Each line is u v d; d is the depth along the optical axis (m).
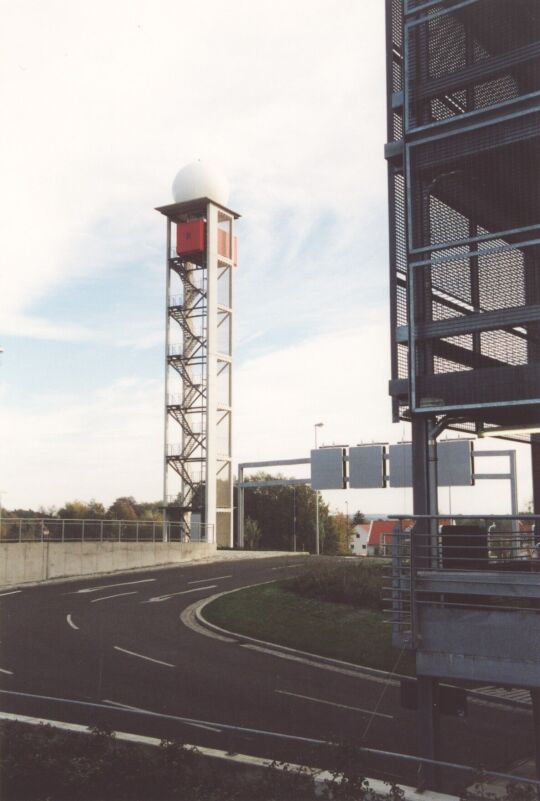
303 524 97.94
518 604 14.21
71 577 38.47
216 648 22.56
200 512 56.66
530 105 12.72
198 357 58.81
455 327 13.20
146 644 22.83
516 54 13.00
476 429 14.56
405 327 13.95
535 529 15.98
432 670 11.70
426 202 13.80
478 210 13.55
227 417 60.16
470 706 17.09
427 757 11.70
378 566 32.50
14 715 13.91
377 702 16.95
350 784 9.84
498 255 13.15
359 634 23.44
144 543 44.16
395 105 14.55
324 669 20.30
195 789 9.88
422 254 13.74
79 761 10.66
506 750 13.86
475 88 13.60
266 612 26.83
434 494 13.45
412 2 14.30
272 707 16.20
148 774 10.30
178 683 18.11
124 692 17.08
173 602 30.55
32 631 24.31
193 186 60.47
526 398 12.44
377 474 46.97
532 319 12.49
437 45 13.97
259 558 49.94
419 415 13.62
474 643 11.45
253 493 99.25
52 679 18.14
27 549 36.69
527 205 13.01
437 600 12.38
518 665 11.12
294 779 10.05
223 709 15.88
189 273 60.06
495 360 13.72
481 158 13.26
